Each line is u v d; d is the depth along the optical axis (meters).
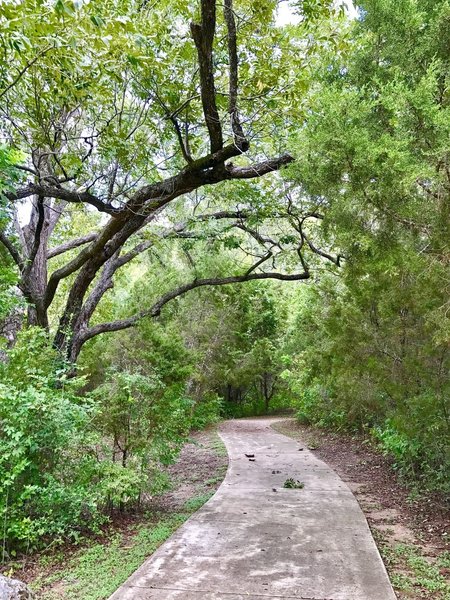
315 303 12.15
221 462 9.89
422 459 7.49
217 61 6.87
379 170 3.74
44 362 5.68
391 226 3.97
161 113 7.34
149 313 9.73
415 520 5.77
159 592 3.65
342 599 3.50
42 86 6.27
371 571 4.03
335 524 5.42
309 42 6.50
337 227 4.18
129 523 5.73
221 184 9.38
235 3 6.29
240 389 26.31
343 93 4.02
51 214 9.76
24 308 8.42
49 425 4.86
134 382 6.14
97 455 5.69
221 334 17.39
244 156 9.03
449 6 4.43
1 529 4.53
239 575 3.96
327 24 6.35
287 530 5.20
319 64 6.54
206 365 16.14
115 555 4.59
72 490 4.89
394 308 6.68
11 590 3.25
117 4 5.67
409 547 4.80
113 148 6.73
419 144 3.71
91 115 7.21
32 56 5.37
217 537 4.96
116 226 7.35
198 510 6.08
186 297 16.98
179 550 4.58
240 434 14.87
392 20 5.00
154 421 6.30
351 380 8.87
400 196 3.85
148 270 15.25
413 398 6.44
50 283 8.31
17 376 5.27
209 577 3.93
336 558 4.34
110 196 6.95
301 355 14.50
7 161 5.13
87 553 4.66
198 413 15.41
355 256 4.26
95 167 7.00
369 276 7.02
